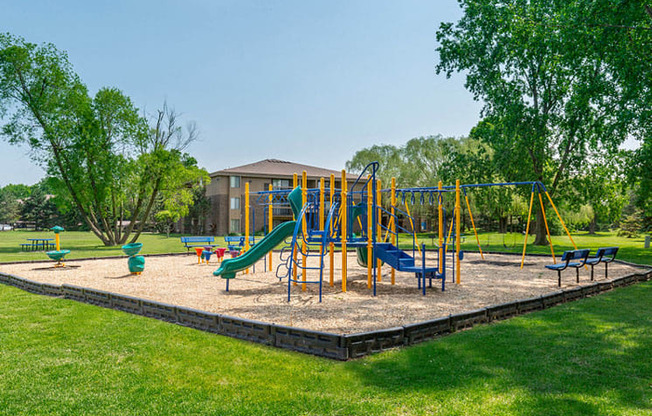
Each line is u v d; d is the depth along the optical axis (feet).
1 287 37.47
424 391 13.97
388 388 14.26
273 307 27.07
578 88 78.95
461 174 102.01
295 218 37.63
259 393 13.96
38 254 72.59
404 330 19.19
